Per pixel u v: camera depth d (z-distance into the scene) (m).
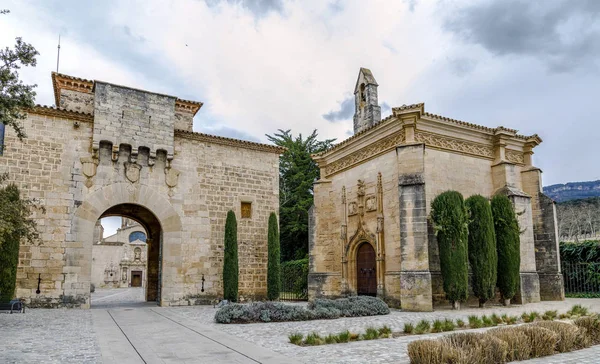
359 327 13.38
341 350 9.30
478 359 7.62
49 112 20.97
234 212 25.34
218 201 24.98
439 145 21.75
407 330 11.98
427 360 7.39
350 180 25.41
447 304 20.03
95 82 22.00
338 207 26.39
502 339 8.48
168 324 14.57
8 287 18.02
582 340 9.71
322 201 27.25
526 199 22.59
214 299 23.84
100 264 70.88
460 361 7.27
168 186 23.62
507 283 20.62
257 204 26.28
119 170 22.38
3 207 14.23
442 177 21.50
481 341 8.05
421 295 18.52
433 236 20.34
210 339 11.14
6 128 20.11
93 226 21.30
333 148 26.77
